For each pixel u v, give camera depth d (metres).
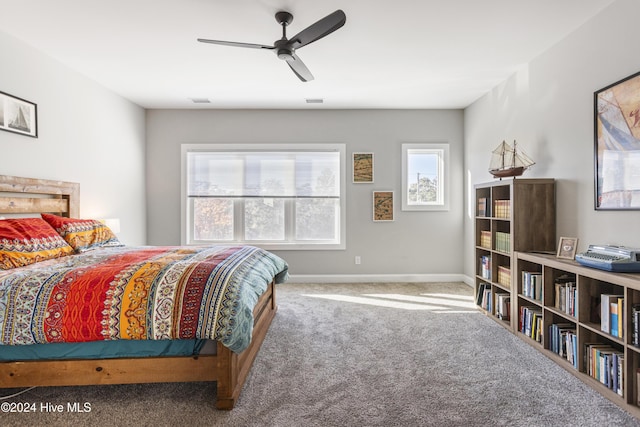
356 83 3.62
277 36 2.62
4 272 1.87
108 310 1.63
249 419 1.61
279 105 4.39
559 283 2.30
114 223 3.40
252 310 1.79
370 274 4.54
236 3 2.19
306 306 3.43
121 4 2.20
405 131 4.53
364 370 2.09
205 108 4.50
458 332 2.73
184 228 4.53
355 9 2.26
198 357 1.71
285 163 4.56
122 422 1.59
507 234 2.88
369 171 4.52
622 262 1.78
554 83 2.75
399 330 2.77
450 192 4.55
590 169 2.36
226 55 2.96
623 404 1.69
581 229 2.45
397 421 1.60
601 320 1.88
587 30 2.39
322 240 4.59
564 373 2.06
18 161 2.67
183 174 4.52
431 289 4.14
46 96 2.93
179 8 2.24
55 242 2.43
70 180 3.21
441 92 3.91
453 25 2.47
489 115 3.85
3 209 2.46
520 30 2.53
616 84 2.12
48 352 1.68
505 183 2.82
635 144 2.00
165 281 1.72
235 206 4.58
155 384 1.92
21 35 2.60
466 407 1.71
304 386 1.90
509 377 2.01
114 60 3.06
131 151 4.21
